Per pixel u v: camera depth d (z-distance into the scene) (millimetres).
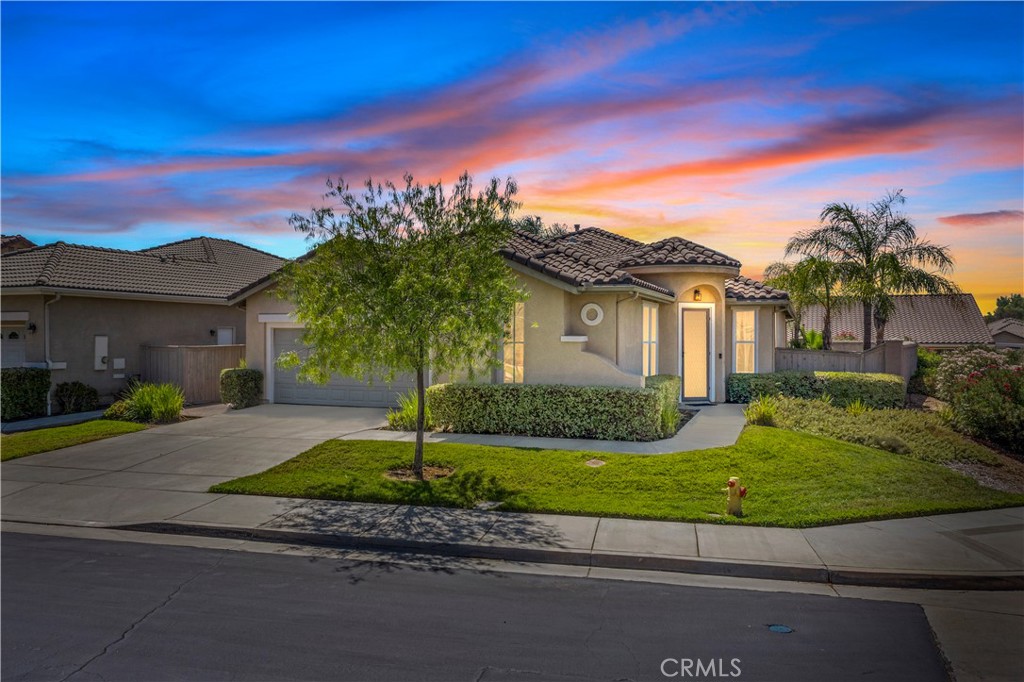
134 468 12086
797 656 5555
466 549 8141
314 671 5250
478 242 10836
